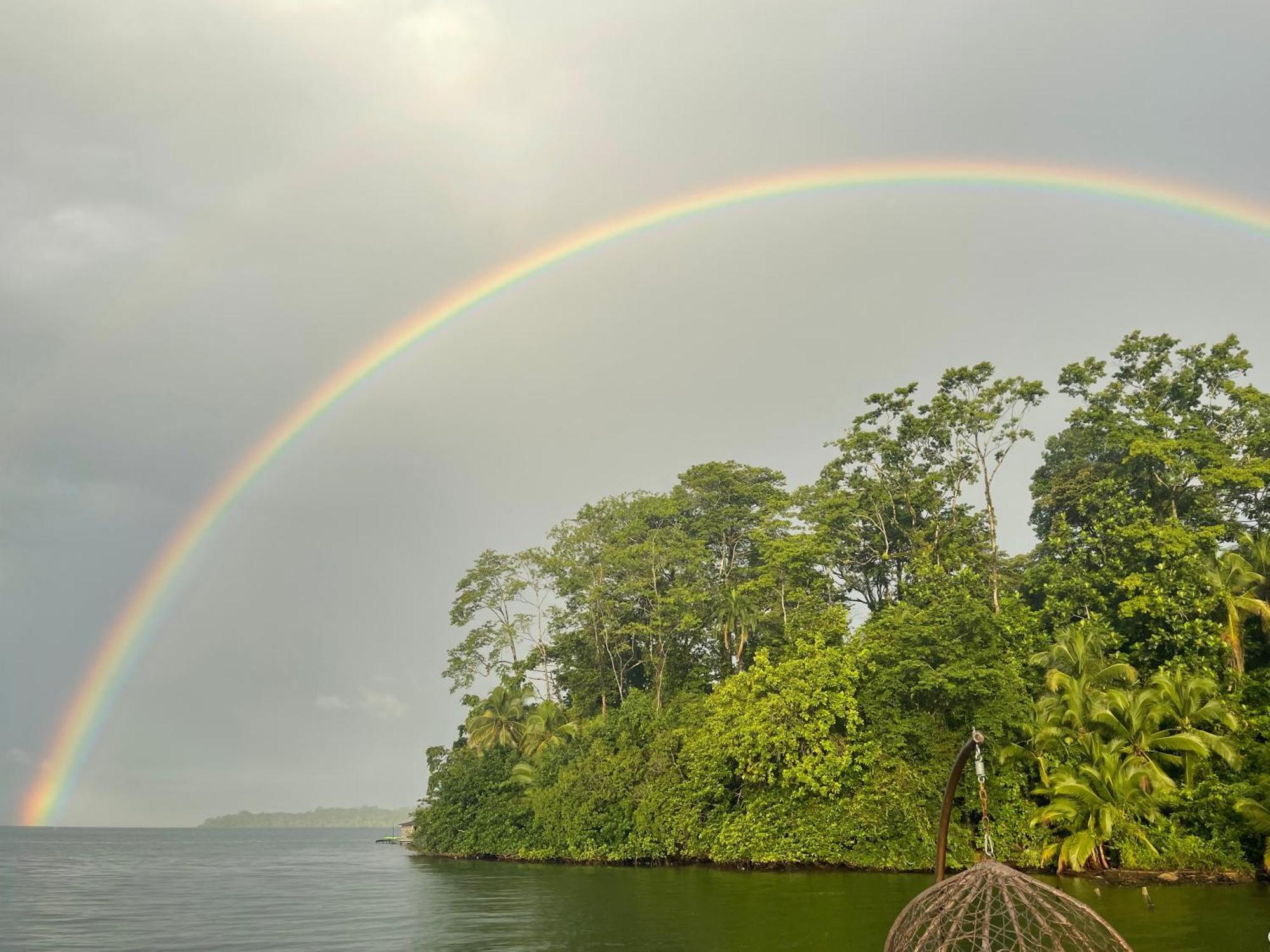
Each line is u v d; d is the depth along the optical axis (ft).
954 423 227.40
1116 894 124.06
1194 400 220.64
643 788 202.80
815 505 235.81
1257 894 124.26
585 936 100.27
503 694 275.80
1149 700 153.99
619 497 273.54
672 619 245.65
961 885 43.09
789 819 174.70
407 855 390.21
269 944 104.88
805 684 173.47
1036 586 210.18
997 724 162.09
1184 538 181.16
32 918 139.74
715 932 99.35
